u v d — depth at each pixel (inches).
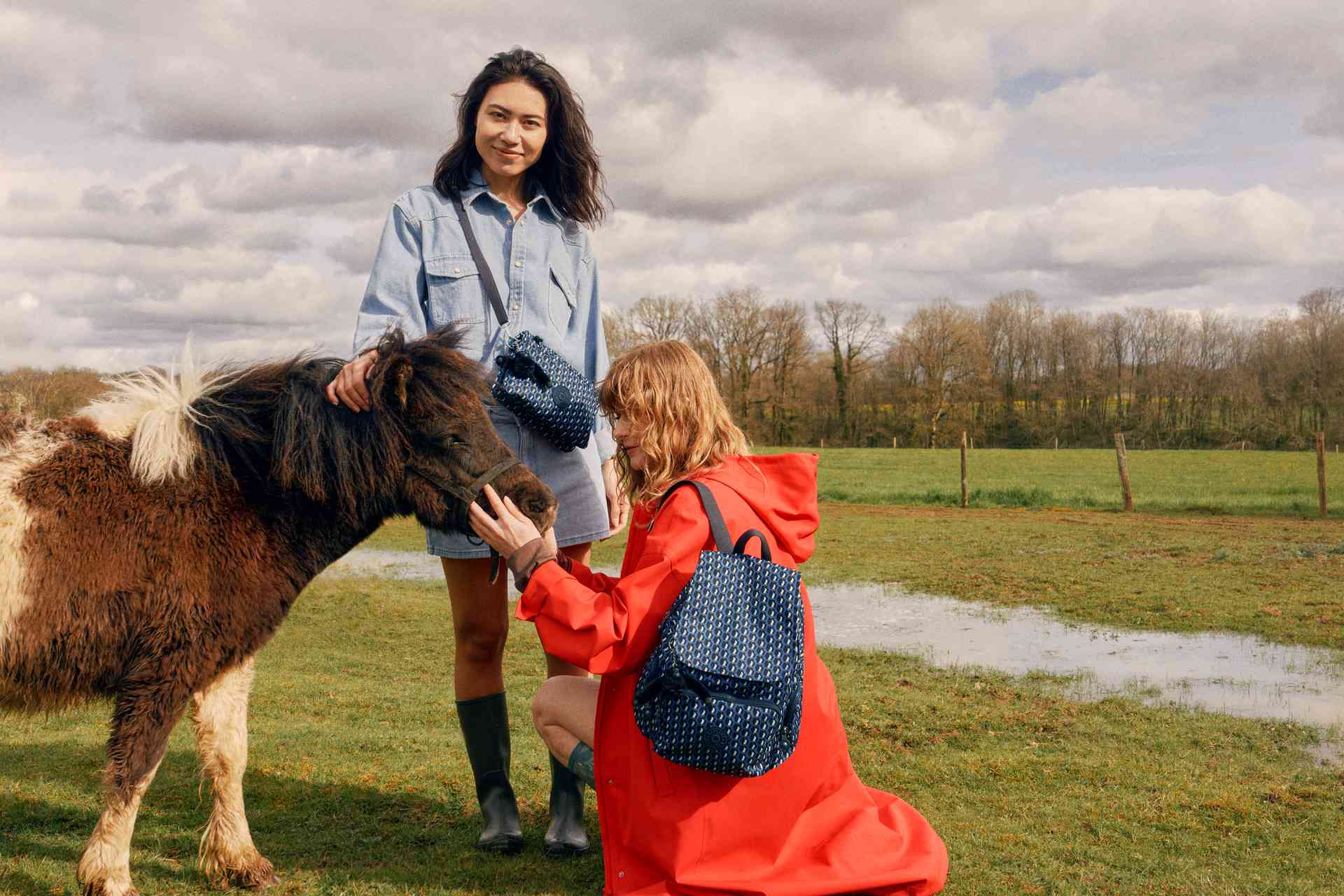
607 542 605.0
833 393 2805.1
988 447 2706.7
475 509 118.0
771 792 100.9
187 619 116.0
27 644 111.7
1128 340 2815.0
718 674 91.8
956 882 132.3
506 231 145.8
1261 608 362.6
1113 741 206.4
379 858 140.3
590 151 149.6
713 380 112.8
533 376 134.0
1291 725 217.8
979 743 205.3
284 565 124.6
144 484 117.5
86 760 185.8
